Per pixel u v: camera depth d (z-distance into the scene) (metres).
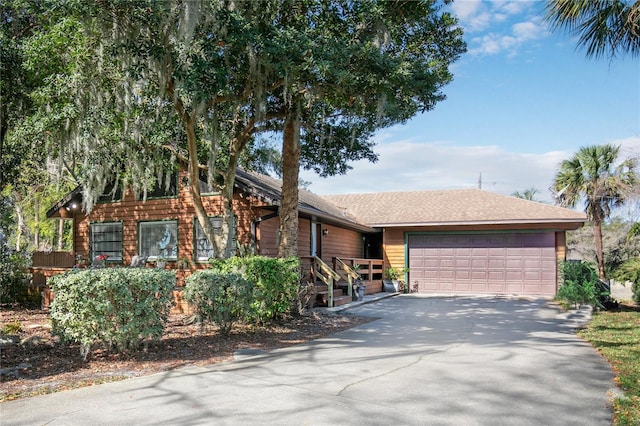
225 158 11.56
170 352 6.78
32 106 10.76
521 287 17.89
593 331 9.07
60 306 6.27
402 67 8.34
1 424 3.88
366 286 17.16
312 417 4.12
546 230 17.66
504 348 7.38
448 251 18.86
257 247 12.64
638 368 5.93
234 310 8.17
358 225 18.09
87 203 9.64
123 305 6.32
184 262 12.67
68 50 8.48
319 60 7.50
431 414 4.25
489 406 4.49
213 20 7.35
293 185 11.03
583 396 4.81
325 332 8.97
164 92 8.47
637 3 6.68
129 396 4.68
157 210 13.98
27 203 23.59
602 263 18.08
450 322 10.45
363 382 5.29
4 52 9.72
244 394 4.79
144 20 7.61
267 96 9.82
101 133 9.20
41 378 5.33
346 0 8.52
